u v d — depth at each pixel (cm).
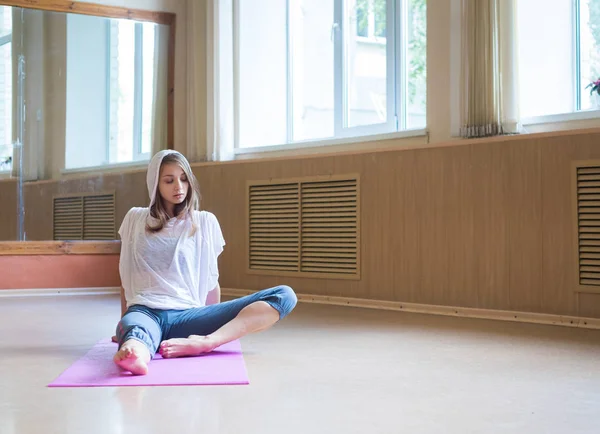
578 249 302
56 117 448
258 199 430
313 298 402
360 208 381
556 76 343
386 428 142
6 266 433
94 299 410
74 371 197
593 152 298
